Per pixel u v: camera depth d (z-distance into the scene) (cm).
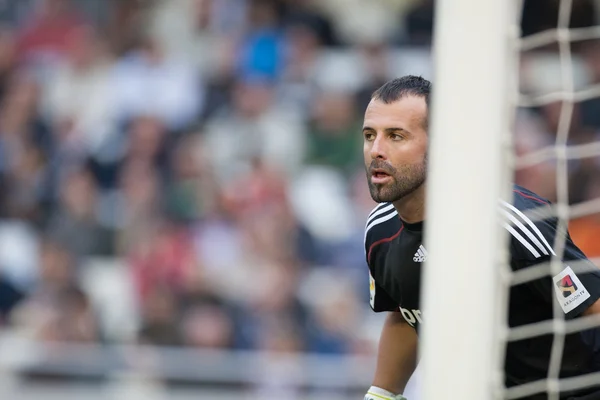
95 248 3025
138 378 2477
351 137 3359
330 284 2908
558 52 3388
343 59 3622
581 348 1102
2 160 3284
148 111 3438
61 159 3275
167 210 3123
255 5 3750
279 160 3284
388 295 1195
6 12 3809
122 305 2859
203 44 3659
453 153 738
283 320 2833
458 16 735
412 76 1036
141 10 3838
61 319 2792
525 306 1087
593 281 1054
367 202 3170
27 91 3478
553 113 3225
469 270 736
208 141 3341
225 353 2500
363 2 3897
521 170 2878
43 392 2453
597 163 2753
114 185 3197
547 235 1055
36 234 3081
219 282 2891
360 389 2492
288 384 2472
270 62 3578
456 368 736
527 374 1122
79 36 3728
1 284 2923
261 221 3016
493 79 732
